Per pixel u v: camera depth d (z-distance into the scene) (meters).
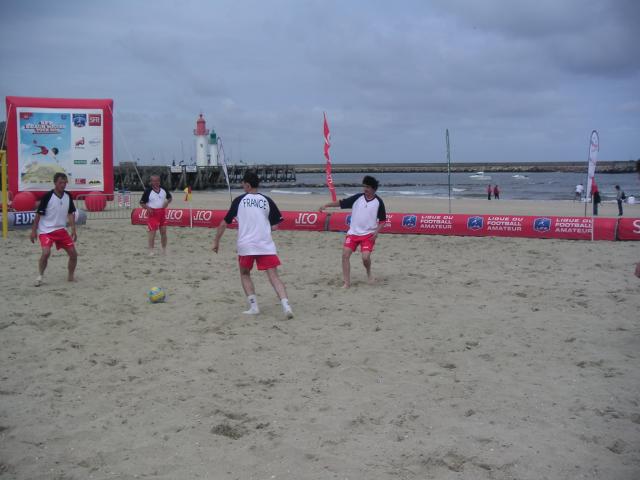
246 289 6.70
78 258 10.88
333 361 5.05
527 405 4.05
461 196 44.78
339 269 9.76
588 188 14.12
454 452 3.36
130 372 4.80
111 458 3.34
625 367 4.82
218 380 4.61
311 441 3.54
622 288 7.97
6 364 4.99
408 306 7.04
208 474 3.16
